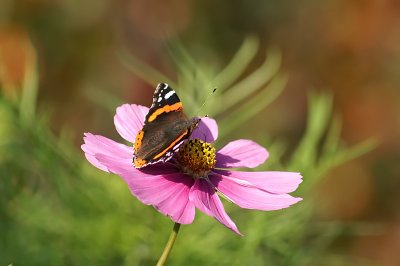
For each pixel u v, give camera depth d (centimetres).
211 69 70
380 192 94
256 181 54
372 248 91
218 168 54
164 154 51
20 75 80
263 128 96
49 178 65
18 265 63
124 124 54
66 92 96
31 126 64
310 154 66
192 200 51
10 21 95
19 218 64
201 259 64
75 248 64
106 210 64
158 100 52
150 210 64
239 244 65
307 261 67
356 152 67
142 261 65
